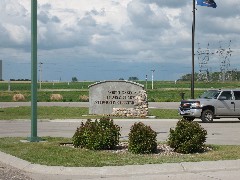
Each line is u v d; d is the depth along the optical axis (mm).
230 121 29609
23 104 48531
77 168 11625
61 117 31484
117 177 10867
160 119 30031
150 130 13938
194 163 12188
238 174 11141
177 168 11820
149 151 13773
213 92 29469
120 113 32562
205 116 28625
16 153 13766
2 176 10945
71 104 47938
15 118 31234
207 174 11164
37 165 12023
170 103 52312
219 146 15398
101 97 34156
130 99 33938
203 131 14180
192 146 13820
